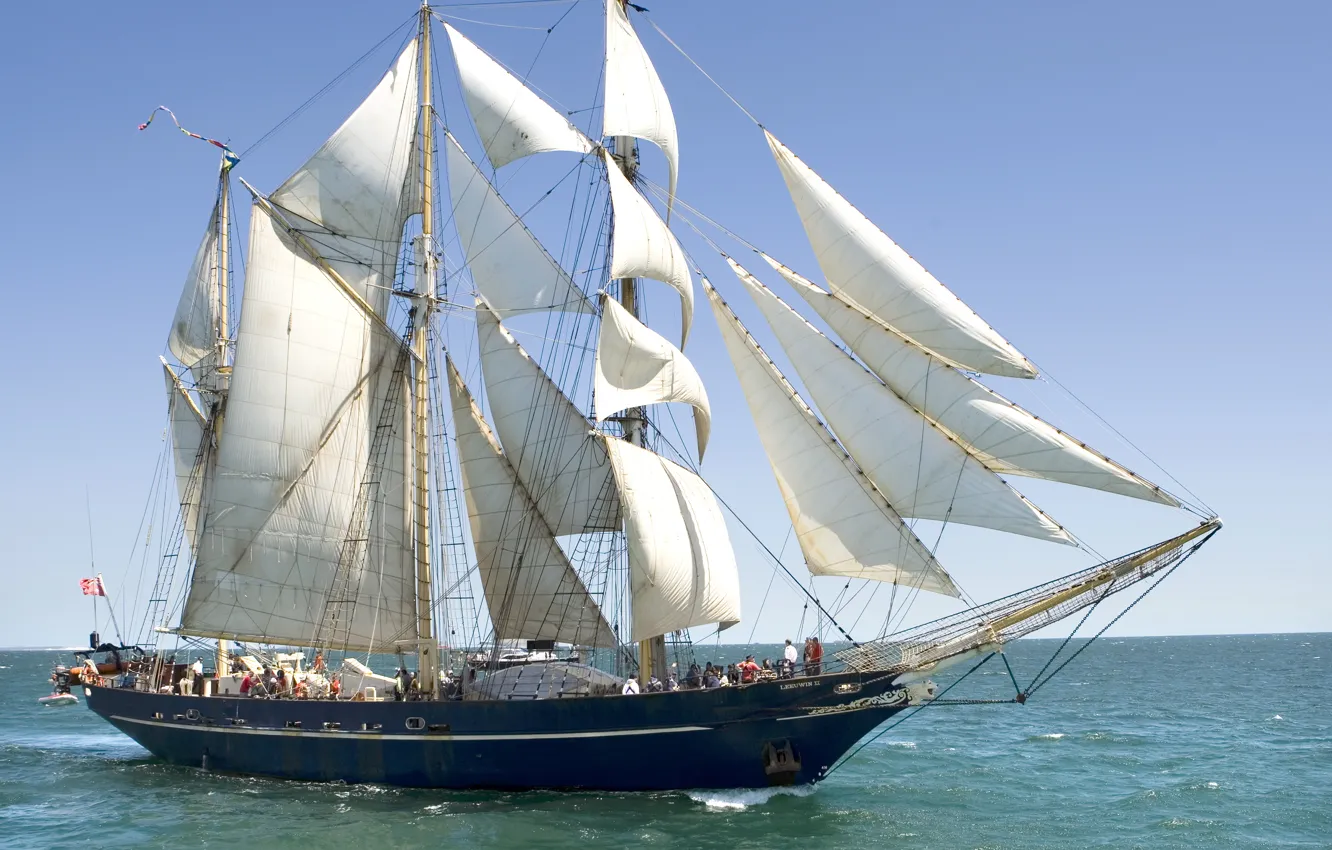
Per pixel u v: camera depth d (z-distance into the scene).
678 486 36.94
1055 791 37.72
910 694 31.56
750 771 32.38
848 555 32.44
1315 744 52.56
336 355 42.91
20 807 34.09
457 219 44.03
